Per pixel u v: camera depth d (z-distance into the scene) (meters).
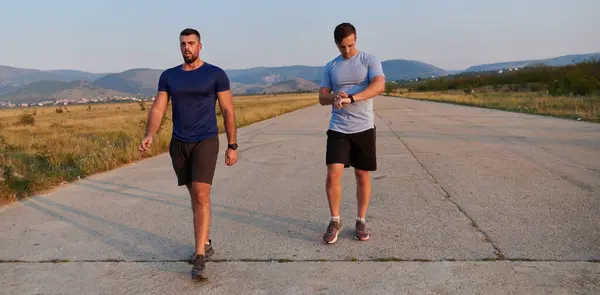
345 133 3.76
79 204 5.43
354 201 5.26
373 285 2.96
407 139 11.45
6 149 8.88
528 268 3.14
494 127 13.91
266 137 13.45
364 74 3.69
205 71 3.35
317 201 5.30
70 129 21.91
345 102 3.48
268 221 4.52
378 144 10.63
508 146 9.52
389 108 29.84
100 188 6.40
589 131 11.81
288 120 22.05
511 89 65.44
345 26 3.67
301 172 7.33
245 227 4.34
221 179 6.90
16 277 3.22
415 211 4.71
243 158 9.12
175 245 3.87
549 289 2.81
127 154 9.14
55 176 6.93
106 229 4.38
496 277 3.01
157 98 3.41
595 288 2.81
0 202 5.48
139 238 4.07
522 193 5.34
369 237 3.92
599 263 3.19
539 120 16.03
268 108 35.53
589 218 4.25
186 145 3.33
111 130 19.77
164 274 3.25
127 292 2.96
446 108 27.69
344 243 3.79
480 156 8.27
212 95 3.38
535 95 42.28
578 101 25.55
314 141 11.96
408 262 3.32
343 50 3.72
